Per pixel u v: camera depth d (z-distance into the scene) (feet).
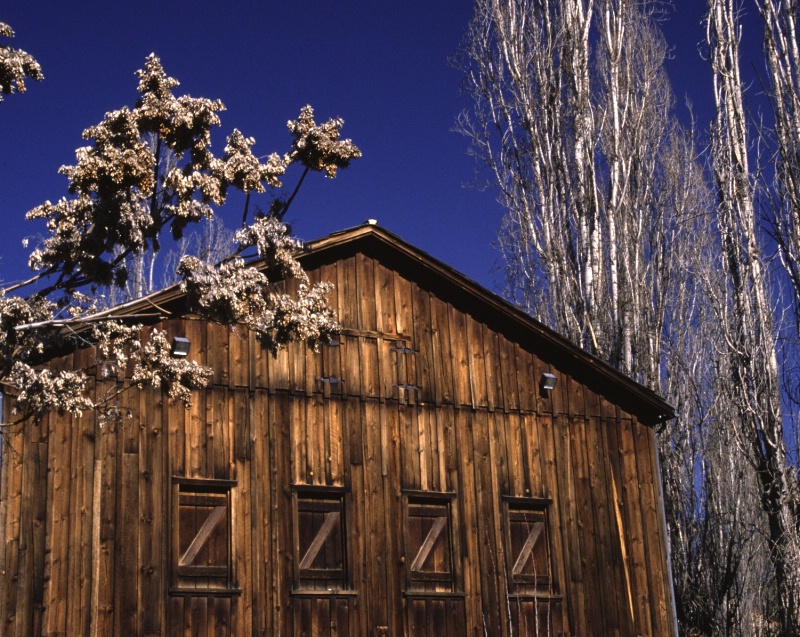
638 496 58.39
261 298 37.11
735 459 78.74
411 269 55.11
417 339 54.19
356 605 48.55
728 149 67.15
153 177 35.06
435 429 53.31
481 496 53.52
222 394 48.08
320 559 48.49
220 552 46.26
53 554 42.68
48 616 41.96
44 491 43.14
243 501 47.21
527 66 87.86
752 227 65.57
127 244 35.19
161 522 45.19
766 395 62.44
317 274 52.13
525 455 55.62
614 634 55.01
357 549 49.32
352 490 50.03
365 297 53.26
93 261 34.76
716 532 76.54
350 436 50.78
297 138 38.45
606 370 58.65
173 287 46.62
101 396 45.14
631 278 83.10
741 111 67.36
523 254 87.86
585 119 85.56
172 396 37.27
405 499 51.34
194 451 46.78
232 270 36.88
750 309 64.44
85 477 44.11
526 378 56.95
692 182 88.02
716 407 81.15
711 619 73.26
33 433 43.47
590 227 83.71
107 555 43.68
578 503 56.34
